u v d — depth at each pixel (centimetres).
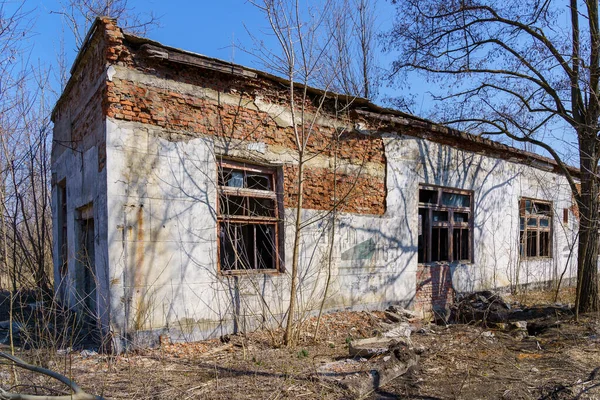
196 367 527
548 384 503
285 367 522
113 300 561
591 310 912
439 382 505
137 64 603
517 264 1228
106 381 460
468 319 944
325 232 796
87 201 687
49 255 1091
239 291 674
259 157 714
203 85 661
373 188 884
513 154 1221
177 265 617
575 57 870
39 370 283
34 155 1029
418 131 971
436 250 1060
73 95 815
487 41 1037
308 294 762
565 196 1484
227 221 666
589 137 909
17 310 805
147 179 598
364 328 758
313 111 795
